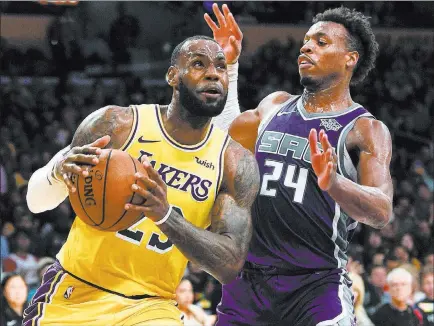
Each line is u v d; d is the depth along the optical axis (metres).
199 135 2.95
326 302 3.38
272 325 3.52
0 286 5.48
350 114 3.53
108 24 14.95
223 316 3.61
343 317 3.35
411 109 14.30
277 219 3.47
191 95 2.84
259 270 3.51
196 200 2.92
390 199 3.21
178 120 2.91
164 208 2.62
